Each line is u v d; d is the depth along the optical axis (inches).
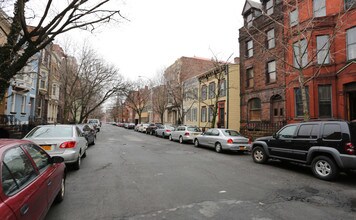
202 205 178.1
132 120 3211.1
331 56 475.2
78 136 325.7
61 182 182.9
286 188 229.3
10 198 90.5
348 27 494.9
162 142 713.6
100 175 272.4
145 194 203.3
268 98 685.9
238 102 874.1
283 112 634.2
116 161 364.5
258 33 735.7
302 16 572.7
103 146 574.6
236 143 474.3
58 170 172.6
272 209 171.9
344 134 255.4
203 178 264.4
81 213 160.9
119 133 1202.0
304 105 410.3
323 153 276.2
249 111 775.1
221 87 934.4
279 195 205.8
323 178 265.9
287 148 321.4
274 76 674.8
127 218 153.5
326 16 527.8
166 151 496.4
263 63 709.9
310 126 297.6
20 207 93.0
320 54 537.0
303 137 300.8
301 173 301.7
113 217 154.9
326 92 533.0
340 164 252.1
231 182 249.0
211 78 1011.9
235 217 156.6
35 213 112.0
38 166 139.7
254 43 754.2
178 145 633.6
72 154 277.9
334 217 158.7
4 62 280.8
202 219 152.9
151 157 408.8
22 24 280.4
